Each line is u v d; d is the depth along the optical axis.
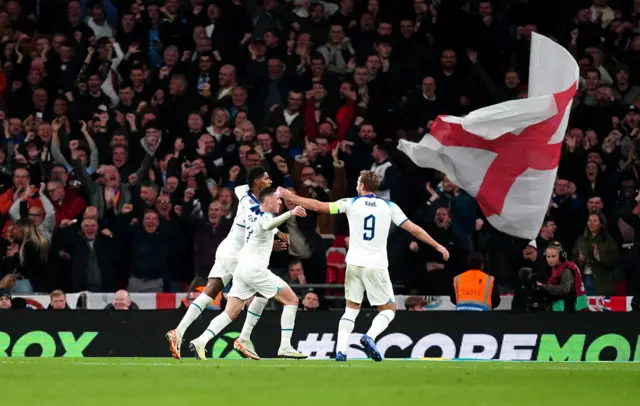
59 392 20.31
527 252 42.78
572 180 48.88
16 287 42.62
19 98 52.12
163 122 50.81
